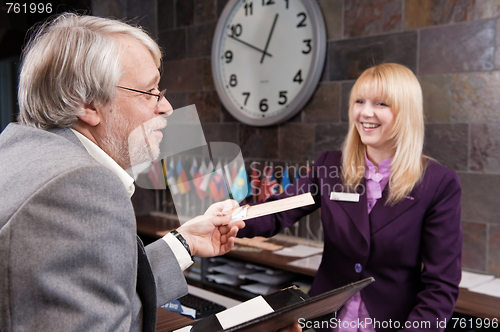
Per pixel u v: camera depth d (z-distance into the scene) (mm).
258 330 761
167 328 1200
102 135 801
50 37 782
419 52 2289
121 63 785
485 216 2123
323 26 2621
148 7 3615
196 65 3361
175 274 868
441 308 1242
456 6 2148
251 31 2963
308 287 2289
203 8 3279
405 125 1359
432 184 1342
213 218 946
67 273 577
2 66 3205
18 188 615
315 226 2746
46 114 767
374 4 2436
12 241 563
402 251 1354
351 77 2557
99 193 618
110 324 600
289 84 2793
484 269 2135
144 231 3059
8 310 555
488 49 2064
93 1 3354
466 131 2160
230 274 2529
